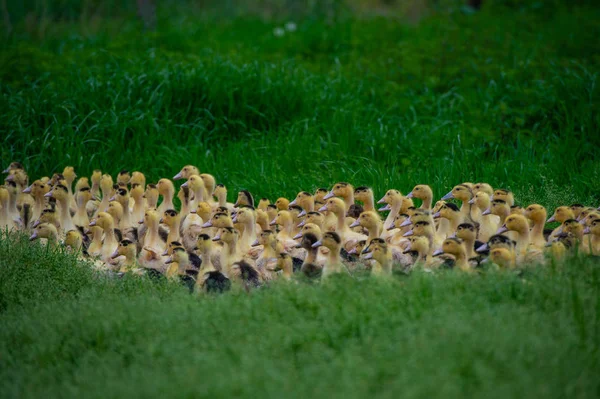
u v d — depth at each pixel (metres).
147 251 33.00
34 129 46.34
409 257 30.47
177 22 67.69
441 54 55.62
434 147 43.84
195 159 44.03
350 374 19.20
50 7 68.44
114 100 47.19
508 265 26.58
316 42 62.66
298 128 46.91
